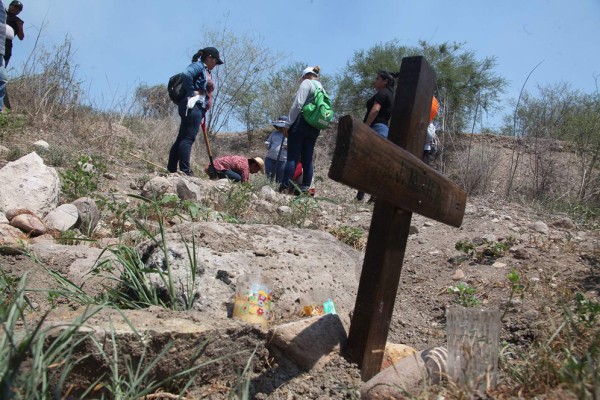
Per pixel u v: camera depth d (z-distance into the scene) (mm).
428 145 8531
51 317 2615
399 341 3672
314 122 7660
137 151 10352
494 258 4977
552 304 3834
